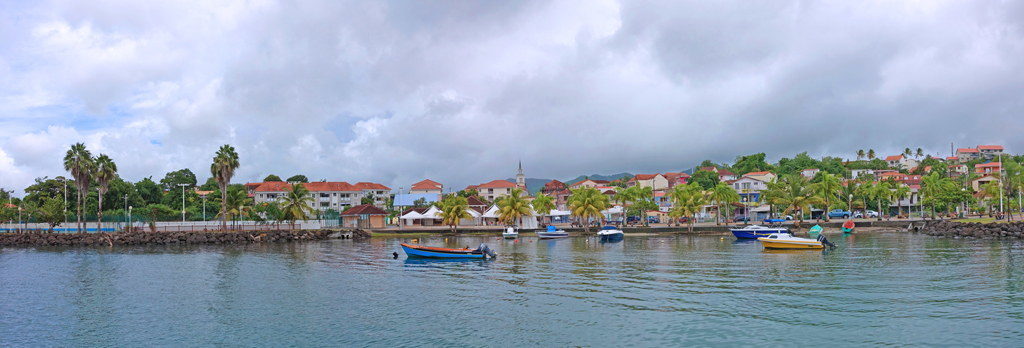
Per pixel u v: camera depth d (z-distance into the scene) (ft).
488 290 135.13
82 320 111.55
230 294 135.85
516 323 102.99
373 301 124.57
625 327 98.84
